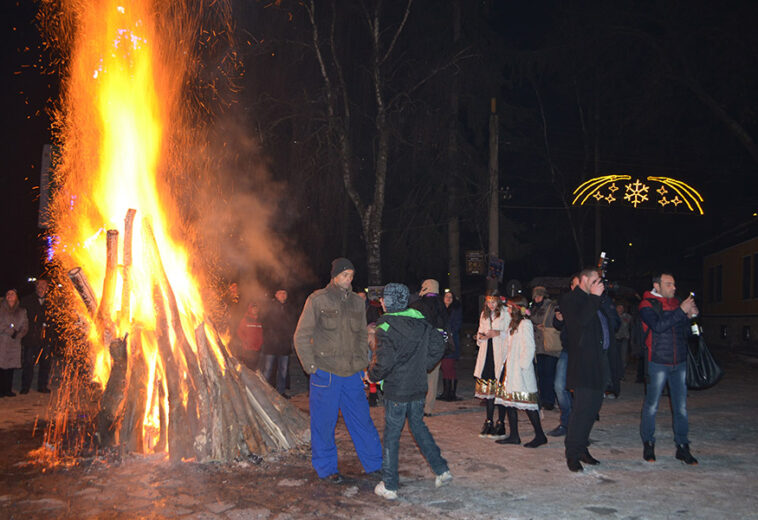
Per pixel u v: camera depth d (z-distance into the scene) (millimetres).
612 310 7312
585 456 6883
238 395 7117
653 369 6980
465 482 6180
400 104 23500
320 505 5496
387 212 26656
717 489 5965
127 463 6719
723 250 32531
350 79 22938
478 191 25078
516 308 7797
